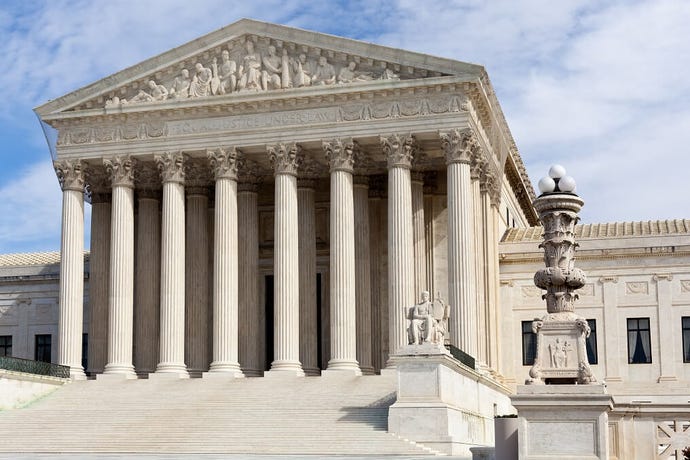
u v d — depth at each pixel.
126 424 64.69
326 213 92.19
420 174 85.56
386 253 88.19
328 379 74.00
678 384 86.12
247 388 72.44
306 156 83.12
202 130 82.25
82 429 64.38
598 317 88.88
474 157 79.38
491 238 86.00
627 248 88.69
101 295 89.44
